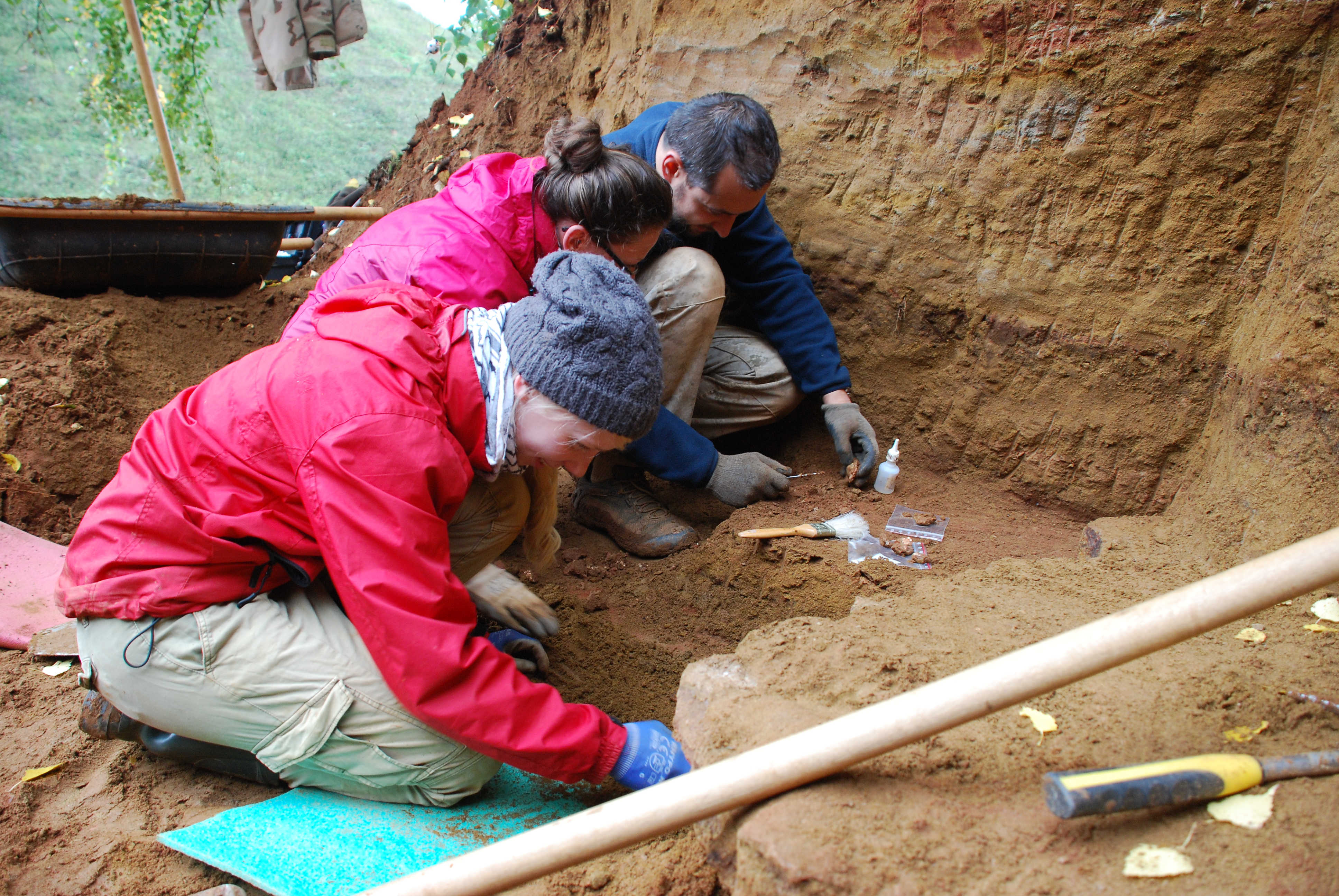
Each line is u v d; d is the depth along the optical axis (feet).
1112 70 8.64
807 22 10.52
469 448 5.59
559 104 15.78
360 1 17.80
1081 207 9.07
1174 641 3.86
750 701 5.18
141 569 5.63
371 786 6.03
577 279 5.35
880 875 3.89
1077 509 9.37
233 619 5.66
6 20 31.32
